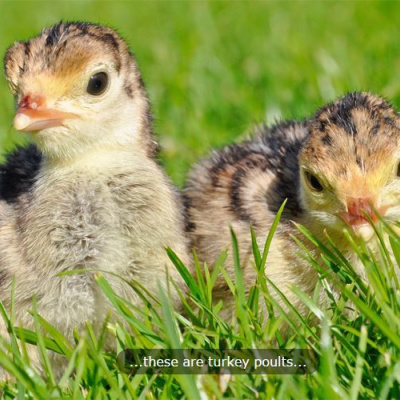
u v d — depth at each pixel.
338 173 10.49
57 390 9.01
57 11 28.98
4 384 9.88
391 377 8.63
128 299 10.73
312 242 10.97
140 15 27.62
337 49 20.78
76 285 10.54
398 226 10.57
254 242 10.45
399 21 23.38
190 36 23.69
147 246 10.77
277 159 12.46
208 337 10.23
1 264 10.66
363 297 10.40
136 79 11.45
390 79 18.77
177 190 12.08
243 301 10.02
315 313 9.88
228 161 13.12
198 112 18.75
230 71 20.77
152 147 11.62
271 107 18.44
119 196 10.79
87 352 9.80
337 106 11.25
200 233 12.07
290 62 20.53
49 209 10.62
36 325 9.56
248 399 9.07
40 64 10.73
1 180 11.91
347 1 25.61
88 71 10.67
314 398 8.88
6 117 20.02
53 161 10.92
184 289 11.07
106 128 10.88
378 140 10.60
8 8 29.61
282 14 25.31
